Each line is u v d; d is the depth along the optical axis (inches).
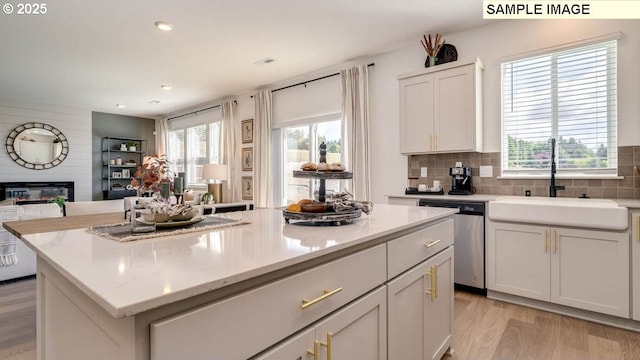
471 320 96.5
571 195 115.1
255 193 221.6
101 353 29.2
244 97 238.2
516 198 115.8
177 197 66.7
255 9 118.0
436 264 69.2
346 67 177.2
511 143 131.3
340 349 42.4
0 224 129.6
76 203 127.6
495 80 130.8
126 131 320.8
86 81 203.8
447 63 130.6
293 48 153.7
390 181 160.4
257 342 31.7
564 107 120.2
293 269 36.4
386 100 161.2
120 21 125.5
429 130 135.3
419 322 62.4
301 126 204.1
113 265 32.1
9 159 254.8
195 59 166.9
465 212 116.2
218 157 258.1
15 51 154.2
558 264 97.9
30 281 135.9
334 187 179.2
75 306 34.2
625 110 107.0
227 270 30.3
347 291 43.6
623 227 87.0
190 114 290.5
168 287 25.8
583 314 96.3
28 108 261.9
